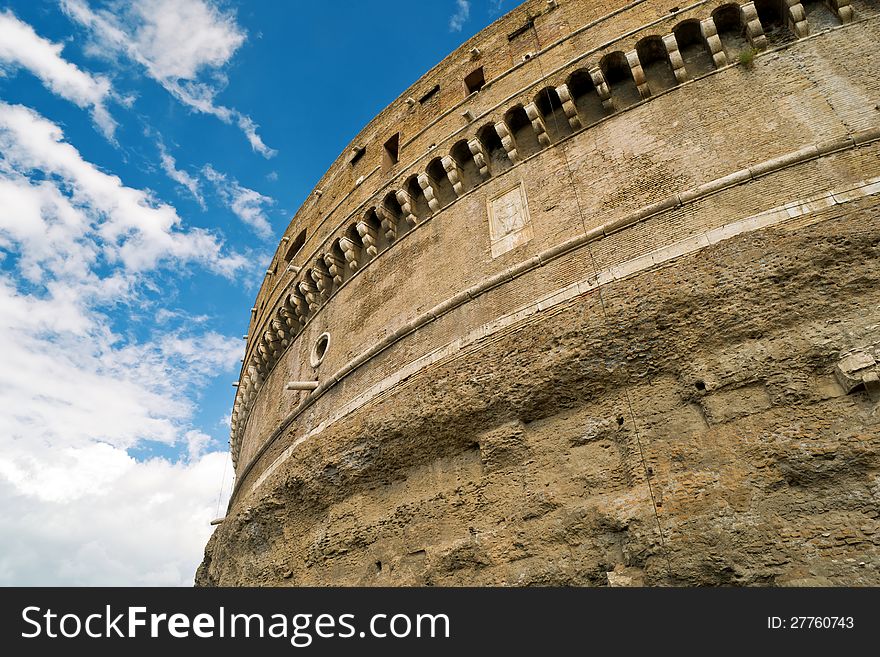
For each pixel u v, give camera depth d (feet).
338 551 47.29
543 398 41.01
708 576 30.48
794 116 43.75
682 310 38.29
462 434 44.06
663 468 34.88
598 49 54.39
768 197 40.65
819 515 29.81
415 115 71.87
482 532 39.45
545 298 45.11
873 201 37.04
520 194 53.88
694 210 42.70
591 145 51.90
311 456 53.83
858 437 30.55
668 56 51.11
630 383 38.86
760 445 32.63
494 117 58.39
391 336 54.85
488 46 68.44
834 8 47.93
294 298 75.92
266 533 56.44
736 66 48.73
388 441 47.70
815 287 35.55
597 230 45.50
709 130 46.37
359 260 68.69
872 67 43.50
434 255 57.36
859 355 32.30
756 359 34.96
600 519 35.09
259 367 85.92
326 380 60.90
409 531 43.45
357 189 72.79
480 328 47.52
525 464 40.27
